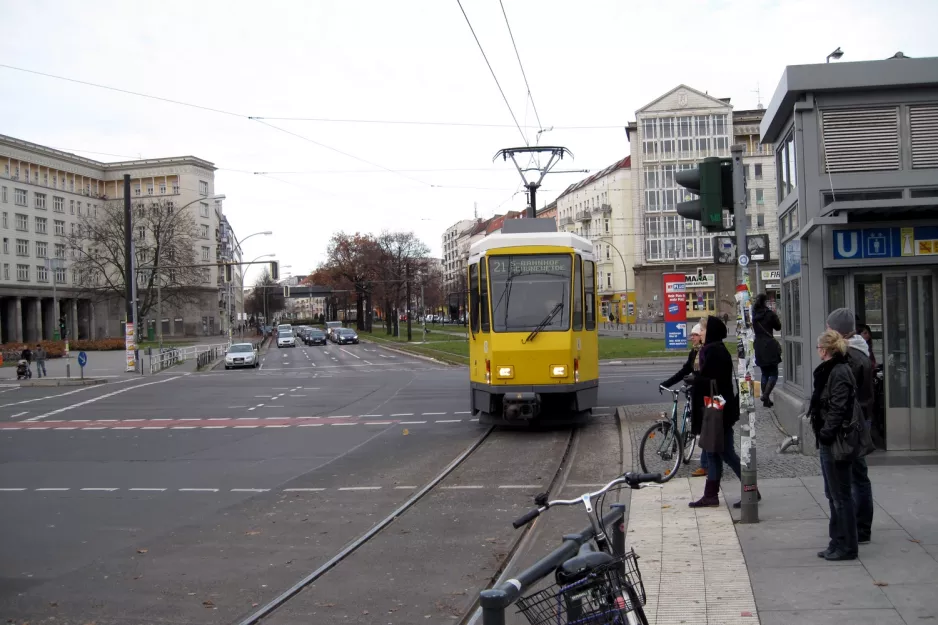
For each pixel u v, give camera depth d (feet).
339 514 32.27
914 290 37.42
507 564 25.05
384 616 20.49
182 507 34.53
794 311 42.78
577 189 346.74
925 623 17.08
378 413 68.49
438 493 35.86
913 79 37.55
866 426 21.62
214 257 372.38
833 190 38.34
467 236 565.94
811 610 18.25
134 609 21.36
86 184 339.77
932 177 37.83
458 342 224.74
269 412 72.54
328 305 586.04
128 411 77.10
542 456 44.19
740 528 25.73
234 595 22.43
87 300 328.70
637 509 29.66
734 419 29.50
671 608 19.03
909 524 24.70
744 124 268.00
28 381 120.78
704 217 27.22
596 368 56.54
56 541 29.01
